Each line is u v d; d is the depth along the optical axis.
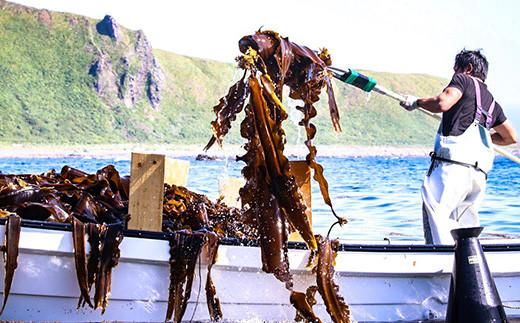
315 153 6.94
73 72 105.69
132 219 6.91
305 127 6.94
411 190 28.20
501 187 30.73
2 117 97.69
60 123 100.06
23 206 6.82
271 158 6.73
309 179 7.16
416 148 104.44
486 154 8.13
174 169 8.48
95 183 7.39
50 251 6.54
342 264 7.29
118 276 6.76
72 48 107.25
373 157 93.19
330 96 7.05
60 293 6.64
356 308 7.41
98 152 96.56
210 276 6.95
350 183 32.41
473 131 8.10
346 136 101.25
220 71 111.62
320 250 7.05
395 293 7.52
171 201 7.57
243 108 6.79
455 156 8.03
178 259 6.83
